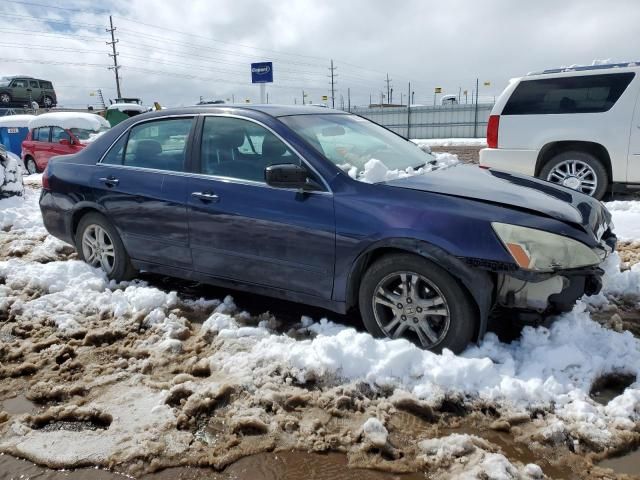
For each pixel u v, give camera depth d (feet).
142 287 14.61
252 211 12.23
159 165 14.28
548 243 9.98
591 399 9.22
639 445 8.30
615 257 11.93
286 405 9.37
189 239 13.44
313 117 13.85
